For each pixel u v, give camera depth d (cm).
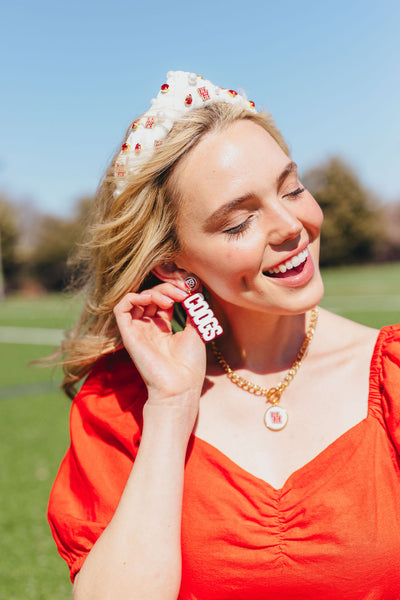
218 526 154
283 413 166
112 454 177
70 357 199
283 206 152
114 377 194
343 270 3947
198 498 159
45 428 682
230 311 177
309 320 175
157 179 166
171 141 160
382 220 4116
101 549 155
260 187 151
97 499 170
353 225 4053
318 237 163
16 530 426
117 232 179
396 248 4103
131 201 172
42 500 475
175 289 177
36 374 1051
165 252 173
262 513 152
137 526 154
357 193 4056
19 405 805
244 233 154
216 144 156
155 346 176
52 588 352
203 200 156
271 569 150
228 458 162
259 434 166
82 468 176
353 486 149
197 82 167
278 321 173
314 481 152
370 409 156
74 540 167
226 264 156
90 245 192
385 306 1512
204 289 190
